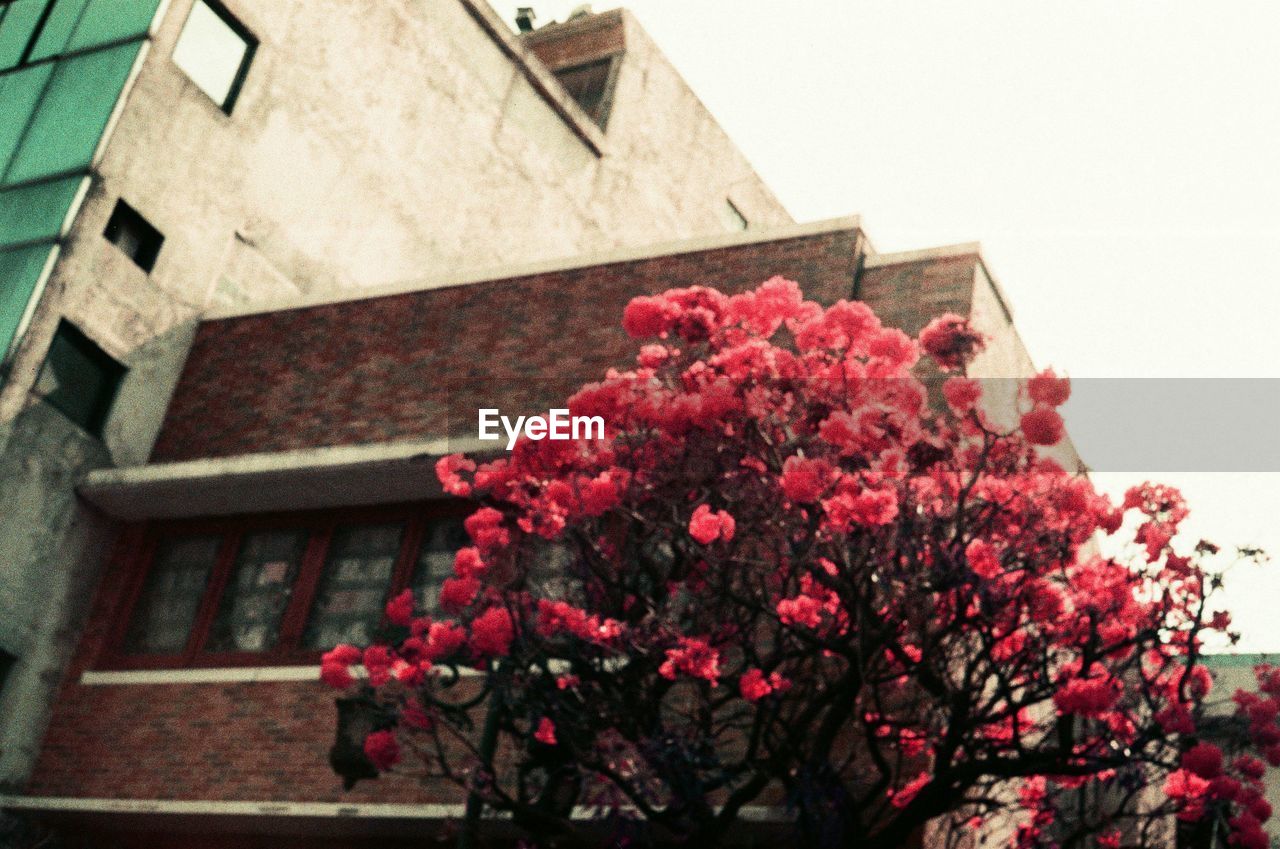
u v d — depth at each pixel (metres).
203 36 19.84
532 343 16.44
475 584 11.35
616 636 10.93
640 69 29.77
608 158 28.11
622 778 10.30
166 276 18.84
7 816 16.22
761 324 11.30
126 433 18.11
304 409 17.62
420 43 23.75
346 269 21.64
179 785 15.62
